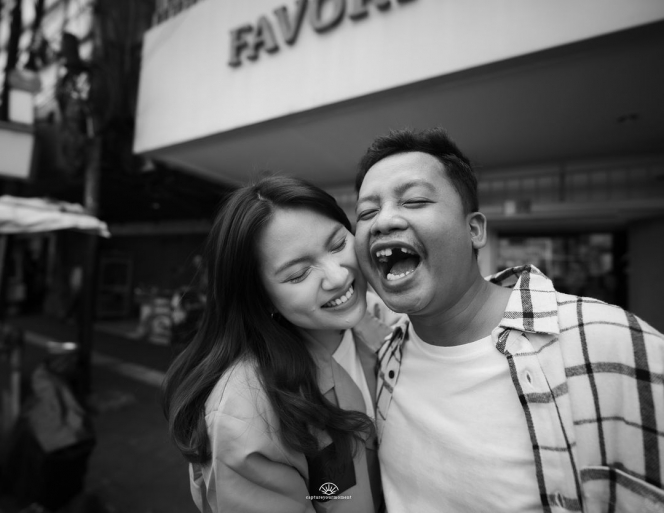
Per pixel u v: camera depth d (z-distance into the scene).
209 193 5.99
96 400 4.27
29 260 11.28
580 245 4.27
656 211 3.22
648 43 2.03
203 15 3.86
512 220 3.83
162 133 4.20
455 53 2.41
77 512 2.39
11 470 2.52
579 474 0.68
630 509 0.63
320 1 3.00
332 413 0.88
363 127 3.36
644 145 3.25
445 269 0.75
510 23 2.23
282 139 3.75
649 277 3.57
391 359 1.00
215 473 0.79
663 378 0.64
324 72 3.00
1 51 6.71
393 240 0.75
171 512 2.42
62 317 9.35
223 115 3.65
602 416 0.68
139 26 5.05
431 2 2.51
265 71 3.36
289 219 0.87
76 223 3.48
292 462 0.83
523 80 2.46
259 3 3.40
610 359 0.68
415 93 2.72
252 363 0.90
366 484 0.92
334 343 1.08
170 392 1.05
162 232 9.37
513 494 0.71
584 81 2.42
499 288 0.90
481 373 0.78
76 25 5.44
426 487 0.82
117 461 3.07
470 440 0.76
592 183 3.55
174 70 4.13
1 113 4.21
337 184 5.00
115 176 5.49
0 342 3.36
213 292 1.01
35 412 2.50
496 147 3.47
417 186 0.76
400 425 0.90
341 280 0.87
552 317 0.74
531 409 0.71
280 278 0.88
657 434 0.64
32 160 4.26
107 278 9.89
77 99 4.66
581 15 2.03
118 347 6.91
